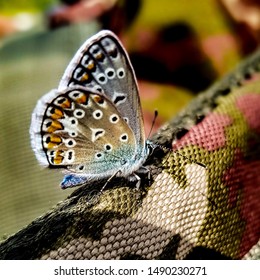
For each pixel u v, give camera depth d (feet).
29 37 0.53
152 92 0.43
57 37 0.50
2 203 0.36
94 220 0.24
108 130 0.26
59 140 0.26
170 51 0.44
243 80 0.33
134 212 0.25
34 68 0.45
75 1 0.57
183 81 0.44
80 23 0.53
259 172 0.30
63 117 0.26
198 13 0.44
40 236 0.23
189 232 0.26
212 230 0.27
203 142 0.28
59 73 0.44
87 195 0.25
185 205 0.26
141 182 0.26
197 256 0.26
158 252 0.25
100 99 0.26
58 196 0.35
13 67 0.46
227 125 0.29
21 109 0.40
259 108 0.31
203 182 0.27
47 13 0.59
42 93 0.42
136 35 0.44
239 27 0.44
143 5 0.46
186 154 0.27
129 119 0.26
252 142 0.30
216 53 0.44
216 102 0.31
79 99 0.26
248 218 0.28
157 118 0.41
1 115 0.40
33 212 0.35
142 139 0.26
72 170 0.26
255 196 0.29
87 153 0.26
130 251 0.24
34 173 0.37
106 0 0.55
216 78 0.43
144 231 0.25
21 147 0.38
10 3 0.81
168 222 0.25
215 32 0.44
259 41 0.44
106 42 0.26
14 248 0.23
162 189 0.26
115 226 0.24
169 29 0.44
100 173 0.26
